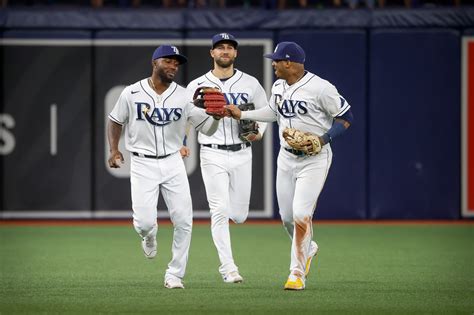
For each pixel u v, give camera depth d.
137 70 56.19
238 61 55.97
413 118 56.47
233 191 34.88
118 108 31.62
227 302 29.31
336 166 56.62
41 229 53.97
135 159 31.83
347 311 27.69
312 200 31.80
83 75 56.19
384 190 56.69
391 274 36.69
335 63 56.09
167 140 31.69
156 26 55.88
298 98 31.61
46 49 56.03
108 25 55.97
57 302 29.44
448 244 47.41
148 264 39.69
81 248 45.50
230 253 33.91
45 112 56.22
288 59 31.44
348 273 37.00
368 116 56.44
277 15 56.03
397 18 56.22
